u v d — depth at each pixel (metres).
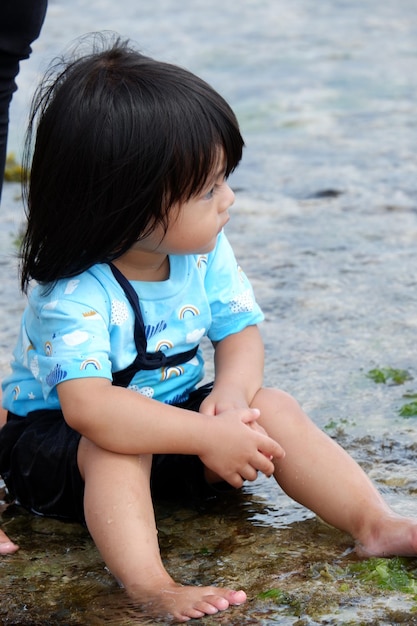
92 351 2.93
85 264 2.99
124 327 3.05
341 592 2.69
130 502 2.81
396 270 5.11
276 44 10.36
